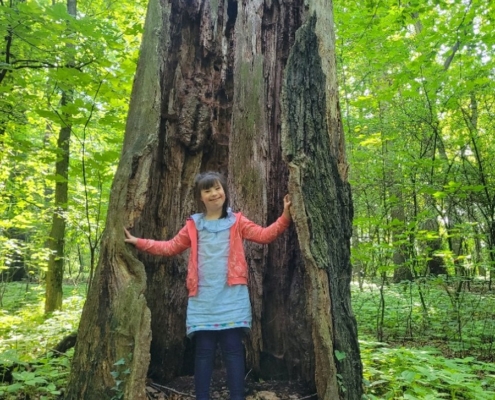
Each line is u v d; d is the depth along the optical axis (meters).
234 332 2.40
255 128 2.99
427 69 5.20
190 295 2.45
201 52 3.17
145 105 2.57
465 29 5.11
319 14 2.74
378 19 5.59
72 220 6.55
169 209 2.97
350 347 2.39
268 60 3.12
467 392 2.87
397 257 8.86
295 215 2.35
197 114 3.08
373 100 5.85
